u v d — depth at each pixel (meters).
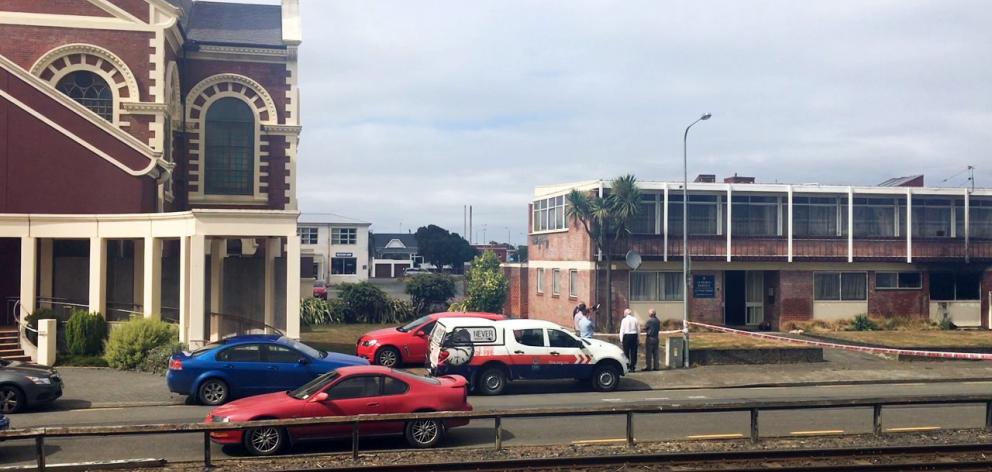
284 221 20.39
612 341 27.62
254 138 31.94
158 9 27.83
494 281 40.12
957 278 37.66
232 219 19.97
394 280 90.06
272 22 35.44
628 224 33.00
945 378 20.97
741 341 29.59
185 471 10.94
